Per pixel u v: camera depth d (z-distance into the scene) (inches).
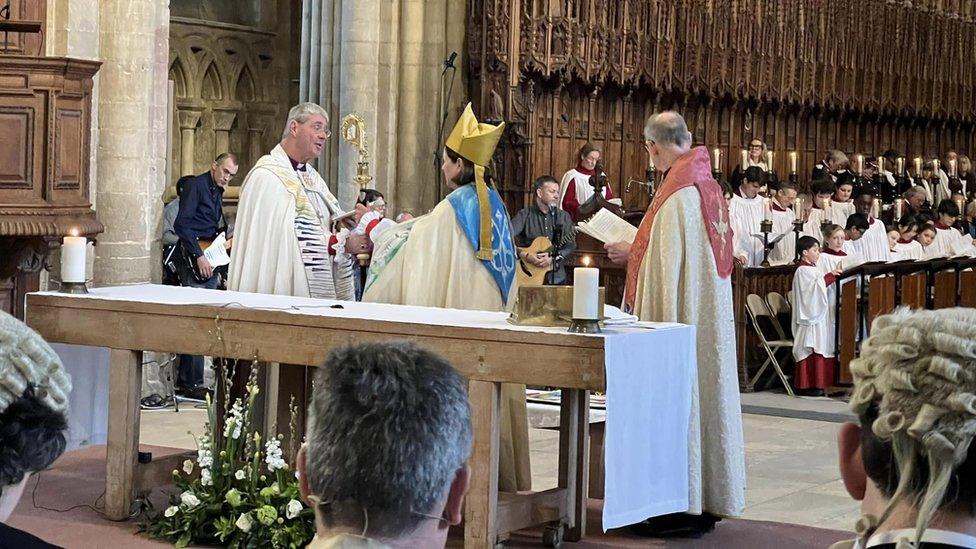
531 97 577.3
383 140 581.3
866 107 800.9
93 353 302.2
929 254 688.4
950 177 845.2
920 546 73.6
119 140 447.2
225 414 289.9
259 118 696.4
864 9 789.9
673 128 289.3
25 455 92.0
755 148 649.0
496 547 252.4
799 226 568.7
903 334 75.2
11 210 332.8
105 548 256.7
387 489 83.9
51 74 337.1
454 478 89.0
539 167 596.7
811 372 544.1
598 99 622.2
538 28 577.6
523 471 289.4
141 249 452.8
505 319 259.8
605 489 238.4
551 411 304.8
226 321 265.6
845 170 721.6
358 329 253.8
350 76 574.6
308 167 327.0
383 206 448.8
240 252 312.8
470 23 581.0
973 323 74.4
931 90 866.1
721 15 662.5
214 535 261.4
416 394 86.0
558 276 498.3
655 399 251.8
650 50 628.1
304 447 88.8
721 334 282.7
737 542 280.4
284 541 256.2
